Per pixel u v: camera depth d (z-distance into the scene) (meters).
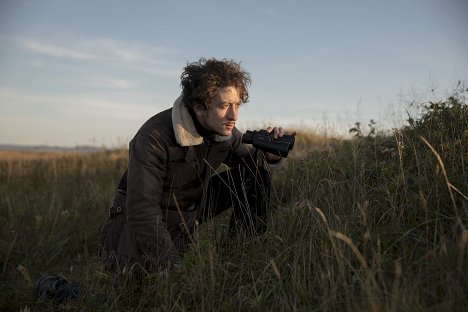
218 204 3.08
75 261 3.78
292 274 2.25
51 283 2.81
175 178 2.71
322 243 2.27
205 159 2.76
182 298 2.36
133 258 2.64
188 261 2.45
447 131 2.88
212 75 2.46
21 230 4.34
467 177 2.47
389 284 1.93
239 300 2.19
